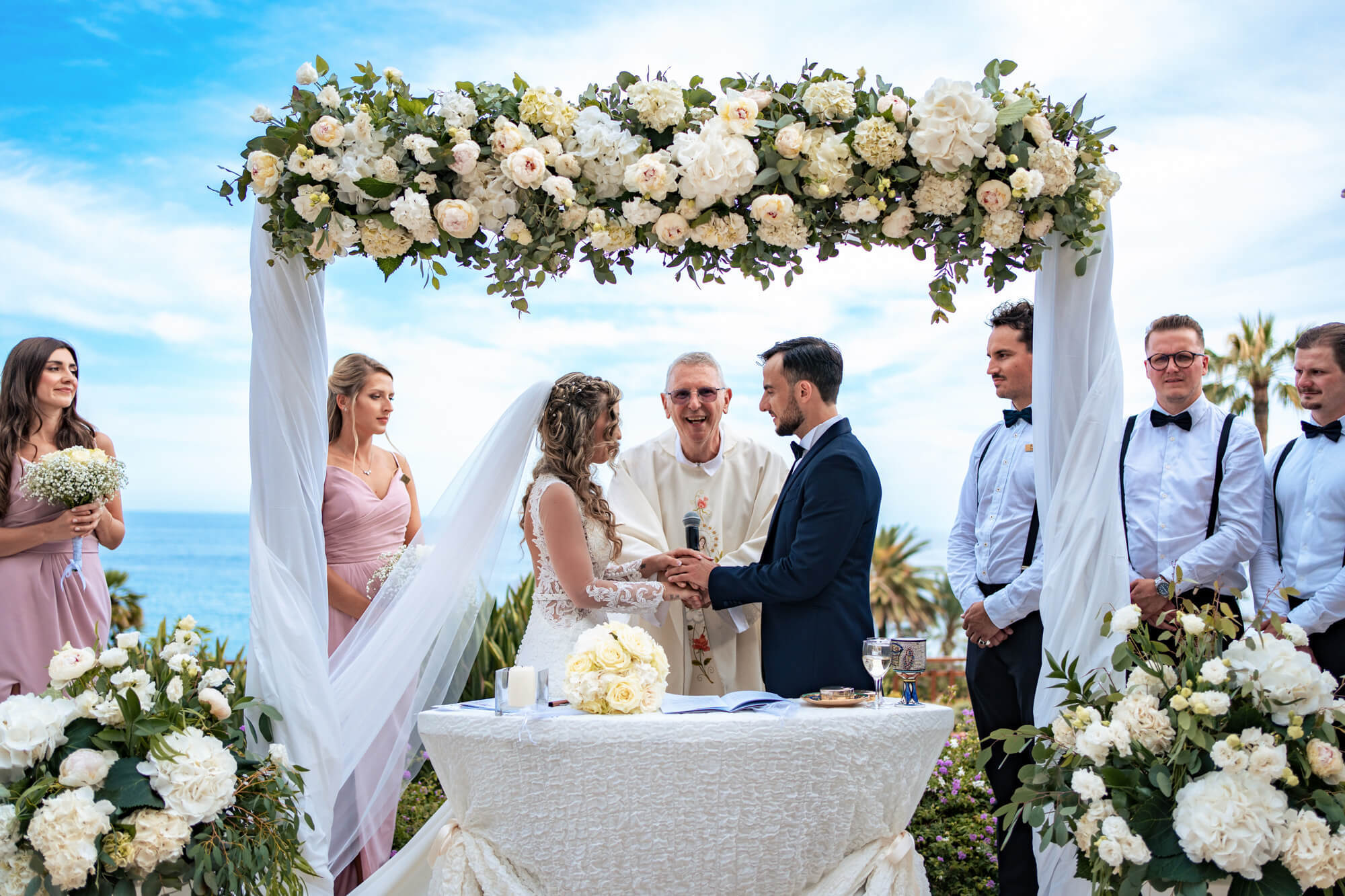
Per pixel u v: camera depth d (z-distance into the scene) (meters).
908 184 3.20
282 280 3.33
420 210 3.06
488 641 5.86
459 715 2.80
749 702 2.89
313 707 3.24
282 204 3.16
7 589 3.62
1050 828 2.79
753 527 4.23
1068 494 3.25
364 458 4.29
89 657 2.89
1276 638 2.71
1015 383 3.79
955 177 3.08
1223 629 2.77
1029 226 3.16
